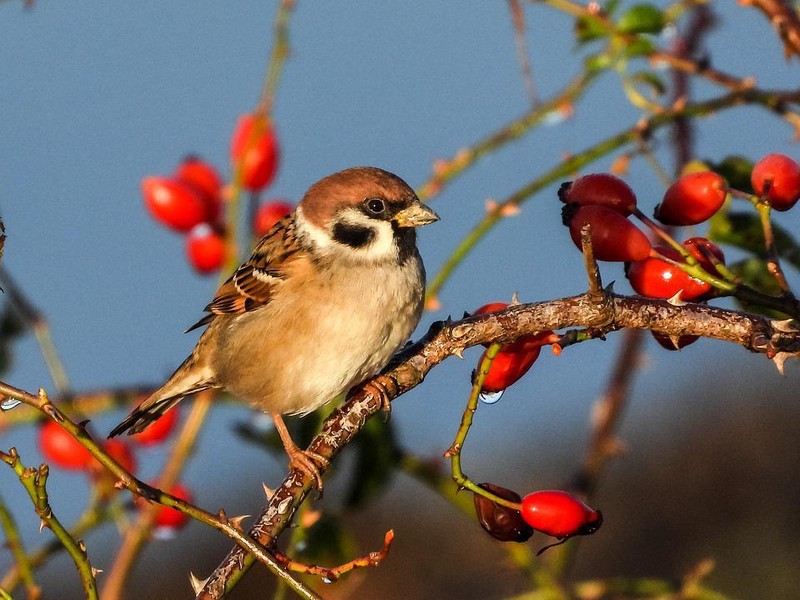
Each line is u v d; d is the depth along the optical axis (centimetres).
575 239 628
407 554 1438
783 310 595
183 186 899
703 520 1523
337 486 819
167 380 892
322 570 563
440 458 827
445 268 841
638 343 857
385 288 862
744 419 1609
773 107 817
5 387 544
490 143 874
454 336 657
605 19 842
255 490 1628
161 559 1603
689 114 819
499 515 607
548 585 800
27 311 801
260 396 886
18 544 630
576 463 1662
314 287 862
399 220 865
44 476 543
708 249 623
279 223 918
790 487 1495
